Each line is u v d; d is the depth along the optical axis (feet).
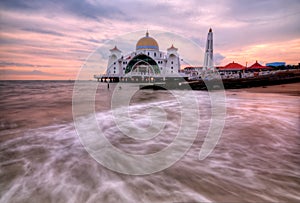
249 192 7.59
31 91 85.56
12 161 11.02
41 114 27.45
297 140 14.49
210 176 9.01
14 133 17.11
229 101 40.60
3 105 38.22
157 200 7.12
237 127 18.60
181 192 7.64
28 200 7.30
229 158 11.23
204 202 6.95
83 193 7.66
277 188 7.88
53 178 8.96
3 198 7.43
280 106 33.01
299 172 9.27
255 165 10.23
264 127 18.60
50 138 15.67
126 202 7.02
